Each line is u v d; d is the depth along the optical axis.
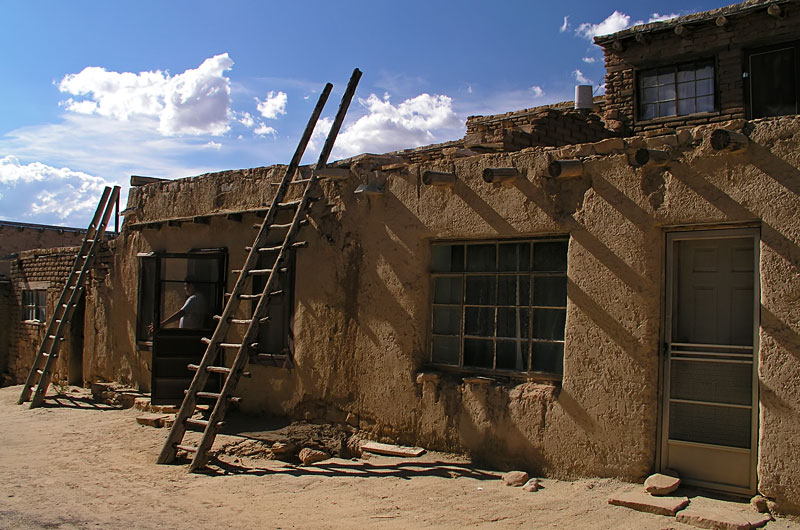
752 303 5.51
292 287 9.02
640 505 5.27
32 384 12.10
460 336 7.35
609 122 13.12
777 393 5.14
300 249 8.97
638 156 5.74
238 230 10.00
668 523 5.00
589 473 6.08
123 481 6.58
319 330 8.59
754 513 5.09
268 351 9.34
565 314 6.59
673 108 12.80
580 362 6.22
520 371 6.87
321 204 8.76
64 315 12.27
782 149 5.25
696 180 5.66
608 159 6.20
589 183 6.32
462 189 7.27
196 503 5.79
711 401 5.62
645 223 5.92
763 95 11.80
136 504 5.75
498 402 6.75
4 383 17.16
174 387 9.98
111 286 12.44
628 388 5.90
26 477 6.76
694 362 5.74
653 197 5.89
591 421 6.10
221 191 10.52
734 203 5.45
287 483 6.49
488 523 5.13
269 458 7.56
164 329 9.94
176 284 10.72
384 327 7.85
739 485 5.42
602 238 6.18
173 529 5.04
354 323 8.20
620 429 5.92
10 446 8.41
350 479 6.58
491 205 7.01
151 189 11.95
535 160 6.71
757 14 11.77
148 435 8.75
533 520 5.16
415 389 7.46
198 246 10.68
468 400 6.98
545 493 5.90
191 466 7.04
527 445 6.51
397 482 6.40
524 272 6.90
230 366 9.77
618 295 6.03
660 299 5.87
